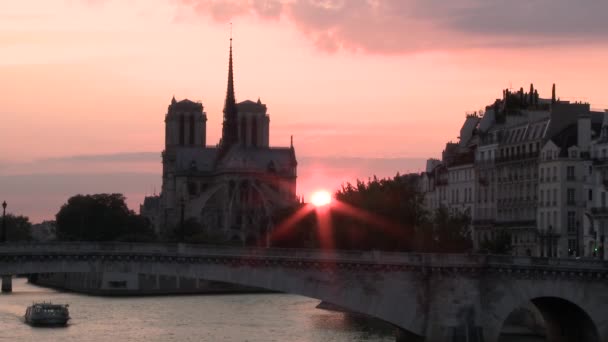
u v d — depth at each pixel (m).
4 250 182.00
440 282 197.50
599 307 197.88
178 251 190.00
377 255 196.12
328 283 195.38
